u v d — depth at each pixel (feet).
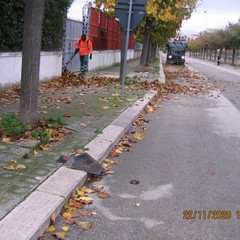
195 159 22.95
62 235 13.42
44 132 22.66
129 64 109.60
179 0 61.57
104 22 85.25
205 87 65.16
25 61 23.53
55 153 20.38
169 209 16.03
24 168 17.90
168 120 34.35
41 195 15.31
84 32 70.13
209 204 16.65
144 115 35.94
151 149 24.64
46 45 49.73
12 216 13.48
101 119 29.50
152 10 55.88
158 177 19.65
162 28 96.02
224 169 21.34
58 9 52.19
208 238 13.92
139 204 16.35
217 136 29.09
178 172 20.52
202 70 127.34
